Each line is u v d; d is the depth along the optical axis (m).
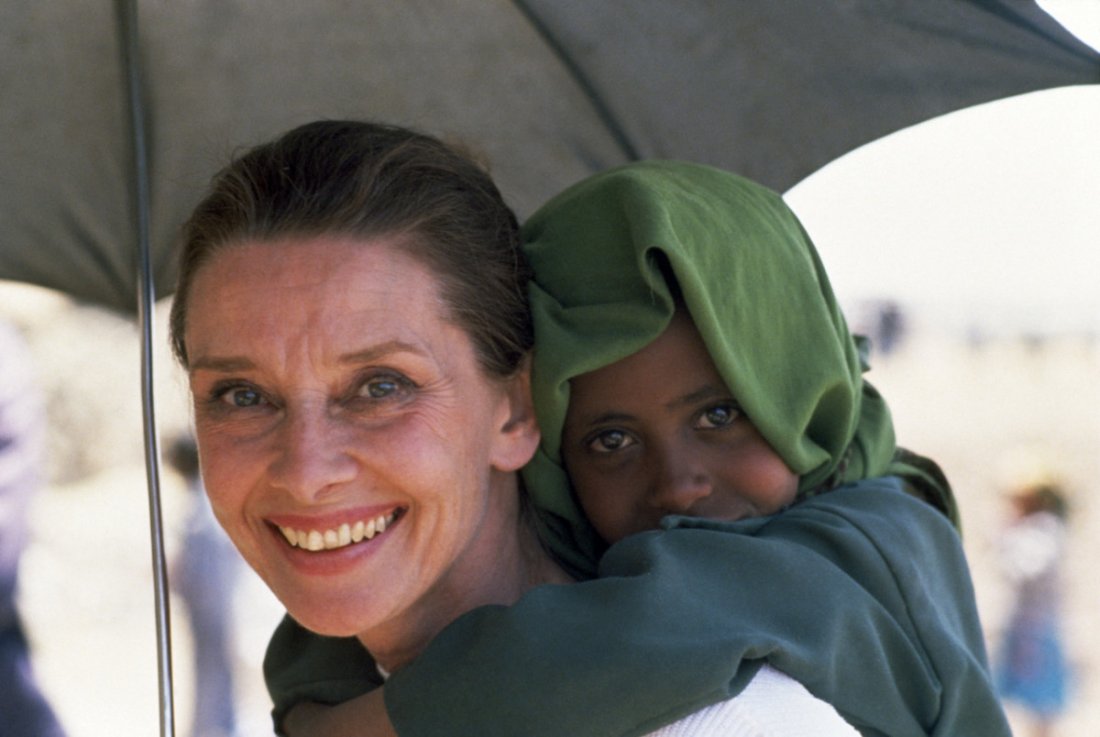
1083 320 10.83
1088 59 2.15
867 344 2.17
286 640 2.03
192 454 5.14
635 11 2.24
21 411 4.68
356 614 1.59
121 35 2.11
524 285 1.78
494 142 2.47
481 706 1.51
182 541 5.23
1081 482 8.49
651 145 2.46
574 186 1.91
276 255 1.58
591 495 1.86
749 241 1.81
